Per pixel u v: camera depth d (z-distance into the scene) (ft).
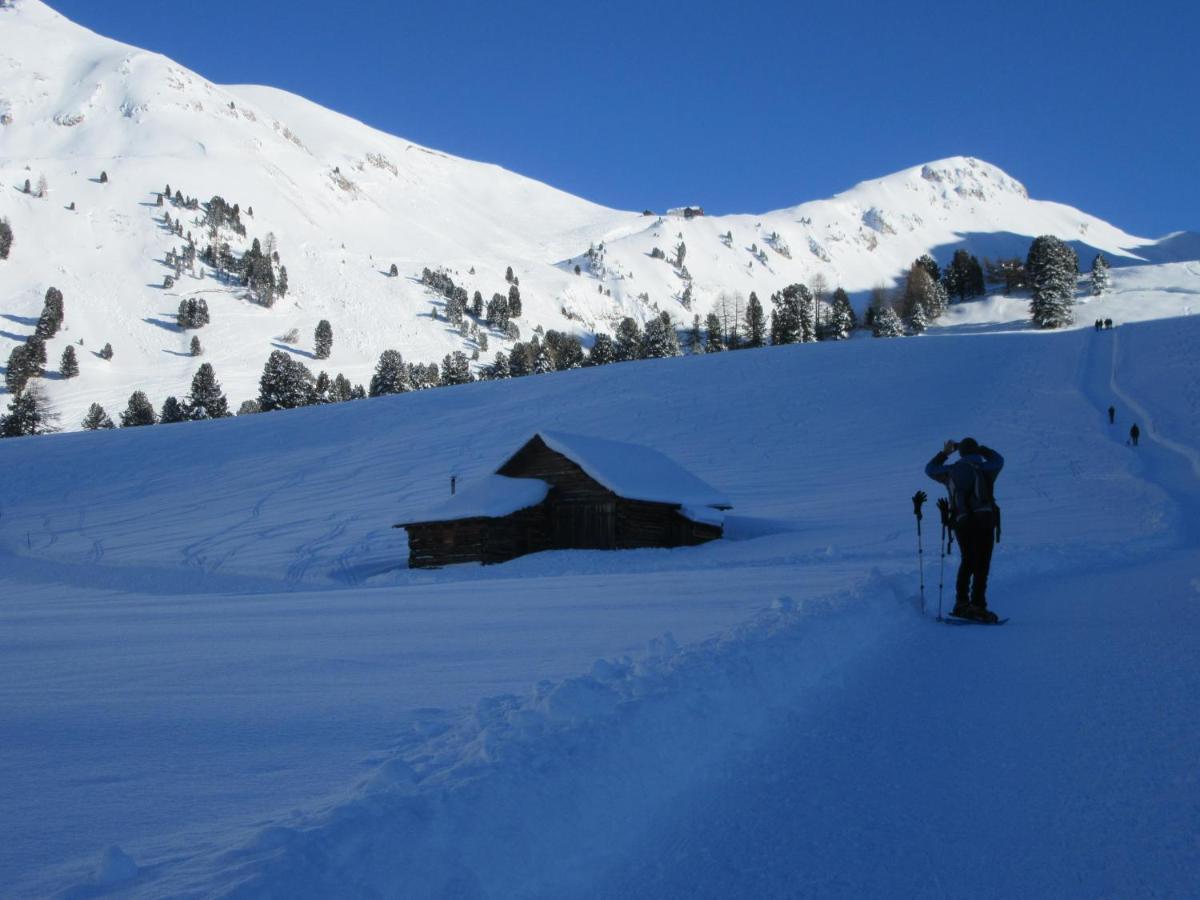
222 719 17.95
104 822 11.57
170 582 104.78
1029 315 575.79
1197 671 20.16
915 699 19.39
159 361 545.44
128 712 18.88
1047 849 11.49
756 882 10.64
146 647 32.07
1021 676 21.16
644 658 20.75
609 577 60.64
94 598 91.76
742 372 225.35
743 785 14.07
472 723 15.84
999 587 38.19
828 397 193.06
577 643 27.20
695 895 10.32
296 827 10.14
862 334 603.67
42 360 493.77
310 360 580.71
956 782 14.07
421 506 138.92
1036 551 49.85
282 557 115.85
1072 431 152.97
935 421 169.37
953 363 224.33
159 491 170.40
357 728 16.90
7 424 370.53
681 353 453.58
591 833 11.66
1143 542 57.72
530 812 11.35
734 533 107.96
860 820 12.60
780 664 20.51
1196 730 15.93
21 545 138.31
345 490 155.43
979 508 29.58
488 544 104.58
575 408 200.34
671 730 15.30
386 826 10.04
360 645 29.66
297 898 8.46
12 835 11.06
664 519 112.16
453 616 38.19
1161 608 29.37
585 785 12.53
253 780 13.55
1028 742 15.94
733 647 21.09
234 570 111.04
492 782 11.71
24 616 57.41
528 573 90.48
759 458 153.17
